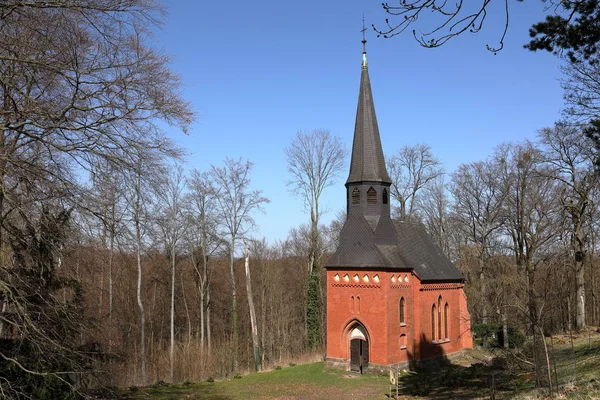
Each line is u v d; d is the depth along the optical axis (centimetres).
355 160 4088
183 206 4831
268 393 3262
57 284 1617
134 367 4400
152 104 1395
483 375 3453
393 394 3106
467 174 6012
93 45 1327
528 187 4562
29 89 1343
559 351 3378
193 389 3431
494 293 4012
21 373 1480
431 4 952
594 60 1454
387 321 3725
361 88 4178
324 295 6366
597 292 5672
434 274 4309
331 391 3275
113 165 1369
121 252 1488
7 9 1255
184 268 6234
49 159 1373
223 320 6438
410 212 6288
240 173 5297
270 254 6794
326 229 6525
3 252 1420
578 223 4238
